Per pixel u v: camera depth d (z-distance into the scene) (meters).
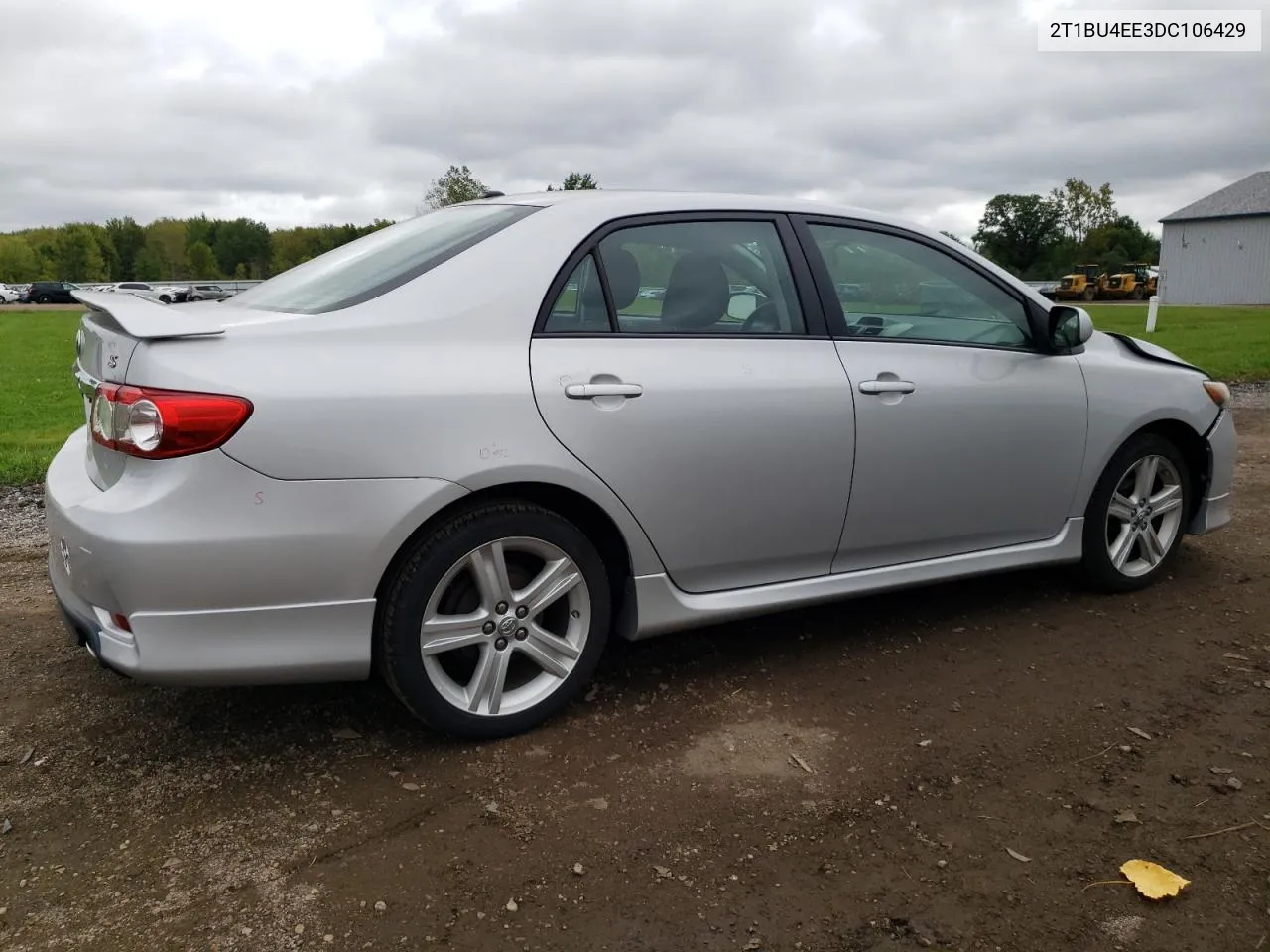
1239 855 2.53
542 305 3.04
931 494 3.73
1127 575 4.38
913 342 3.71
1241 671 3.60
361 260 3.32
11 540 5.33
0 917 2.27
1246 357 15.66
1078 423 4.04
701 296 3.35
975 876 2.45
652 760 2.98
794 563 3.54
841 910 2.32
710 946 2.20
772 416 3.32
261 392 2.60
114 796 2.78
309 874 2.44
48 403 12.15
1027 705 3.34
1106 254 78.12
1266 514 5.79
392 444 2.72
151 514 2.54
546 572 3.06
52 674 3.56
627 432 3.07
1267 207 53.78
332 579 2.71
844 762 2.98
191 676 2.62
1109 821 2.67
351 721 3.21
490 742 3.08
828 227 3.68
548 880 2.42
